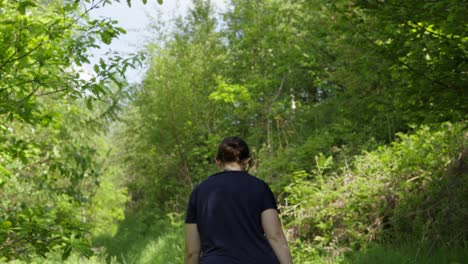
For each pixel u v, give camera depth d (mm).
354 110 12117
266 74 18453
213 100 18891
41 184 7344
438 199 8336
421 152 9141
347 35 6297
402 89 6184
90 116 8141
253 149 16625
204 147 18219
